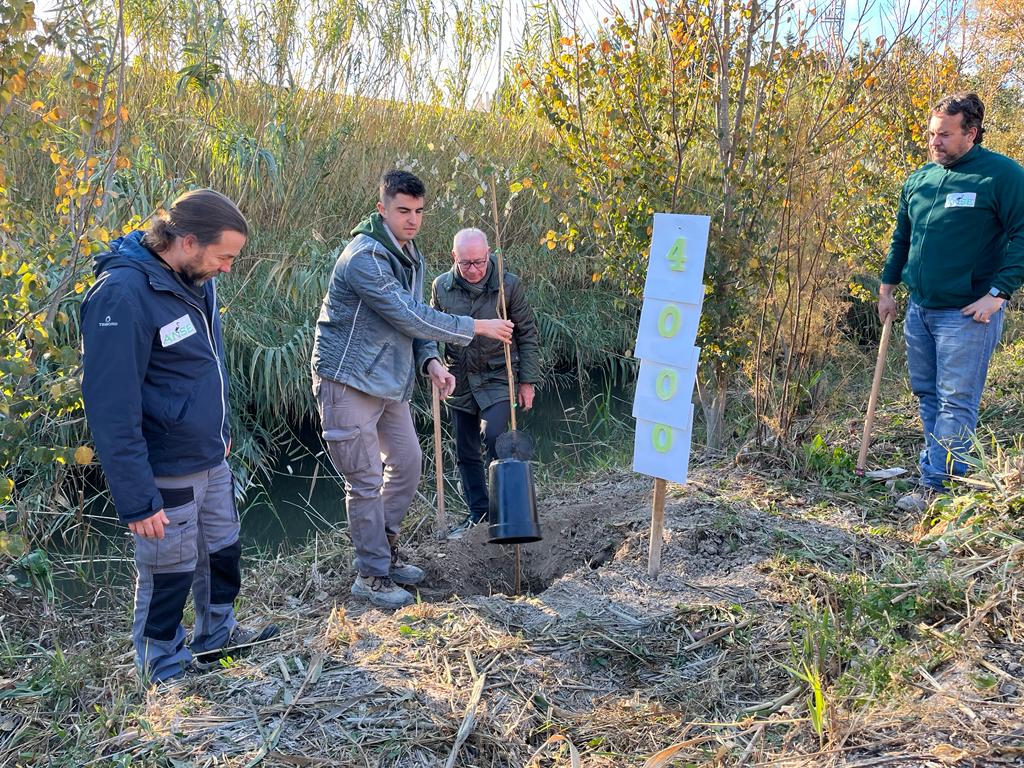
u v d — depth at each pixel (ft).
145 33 20.40
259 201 22.00
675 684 9.31
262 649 10.41
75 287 11.84
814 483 15.06
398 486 12.92
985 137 27.53
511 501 12.34
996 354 21.04
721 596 10.92
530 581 14.10
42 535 14.99
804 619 9.96
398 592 12.56
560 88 17.66
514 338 15.47
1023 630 9.19
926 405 14.47
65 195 11.78
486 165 25.18
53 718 9.45
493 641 10.03
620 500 15.19
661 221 11.00
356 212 23.30
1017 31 30.17
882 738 7.68
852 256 19.15
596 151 17.43
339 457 12.00
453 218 24.59
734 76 16.93
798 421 17.54
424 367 13.37
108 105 12.07
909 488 14.62
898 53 20.58
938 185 13.44
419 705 8.83
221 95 22.53
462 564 14.29
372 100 25.13
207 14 20.61
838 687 8.61
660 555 11.87
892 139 21.90
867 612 10.07
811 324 17.21
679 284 10.81
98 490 17.21
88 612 12.84
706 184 16.43
